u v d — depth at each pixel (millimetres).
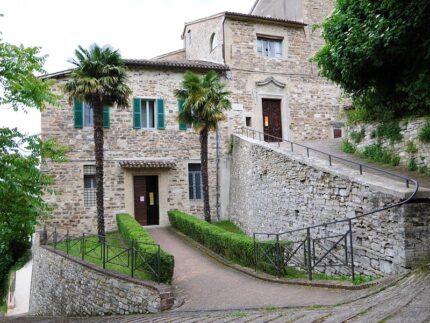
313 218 10930
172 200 18703
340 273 9227
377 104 12500
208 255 13102
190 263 12234
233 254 11828
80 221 17281
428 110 10672
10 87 7863
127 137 18250
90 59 14234
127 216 16734
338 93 22000
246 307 7141
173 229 17438
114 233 16828
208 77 16344
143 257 10250
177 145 18938
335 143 17156
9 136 7797
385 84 11930
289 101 20953
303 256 10594
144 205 18625
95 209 17562
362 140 13266
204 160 16469
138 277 9867
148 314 8508
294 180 12141
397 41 9812
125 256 12062
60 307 13258
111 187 17844
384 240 7930
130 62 18094
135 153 18297
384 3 9570
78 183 17359
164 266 9562
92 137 17734
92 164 17625
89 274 11398
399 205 7504
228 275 10578
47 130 17109
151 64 18406
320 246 10242
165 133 18797
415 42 9992
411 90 10820
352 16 11344
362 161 12320
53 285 14039
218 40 20250
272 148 13891
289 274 9750
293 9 22781
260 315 5668
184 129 19078
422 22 9141
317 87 21609
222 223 18406
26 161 7832
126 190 18062
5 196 7902
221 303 7988
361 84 12281
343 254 9258
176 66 18781
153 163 18078
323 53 12648
